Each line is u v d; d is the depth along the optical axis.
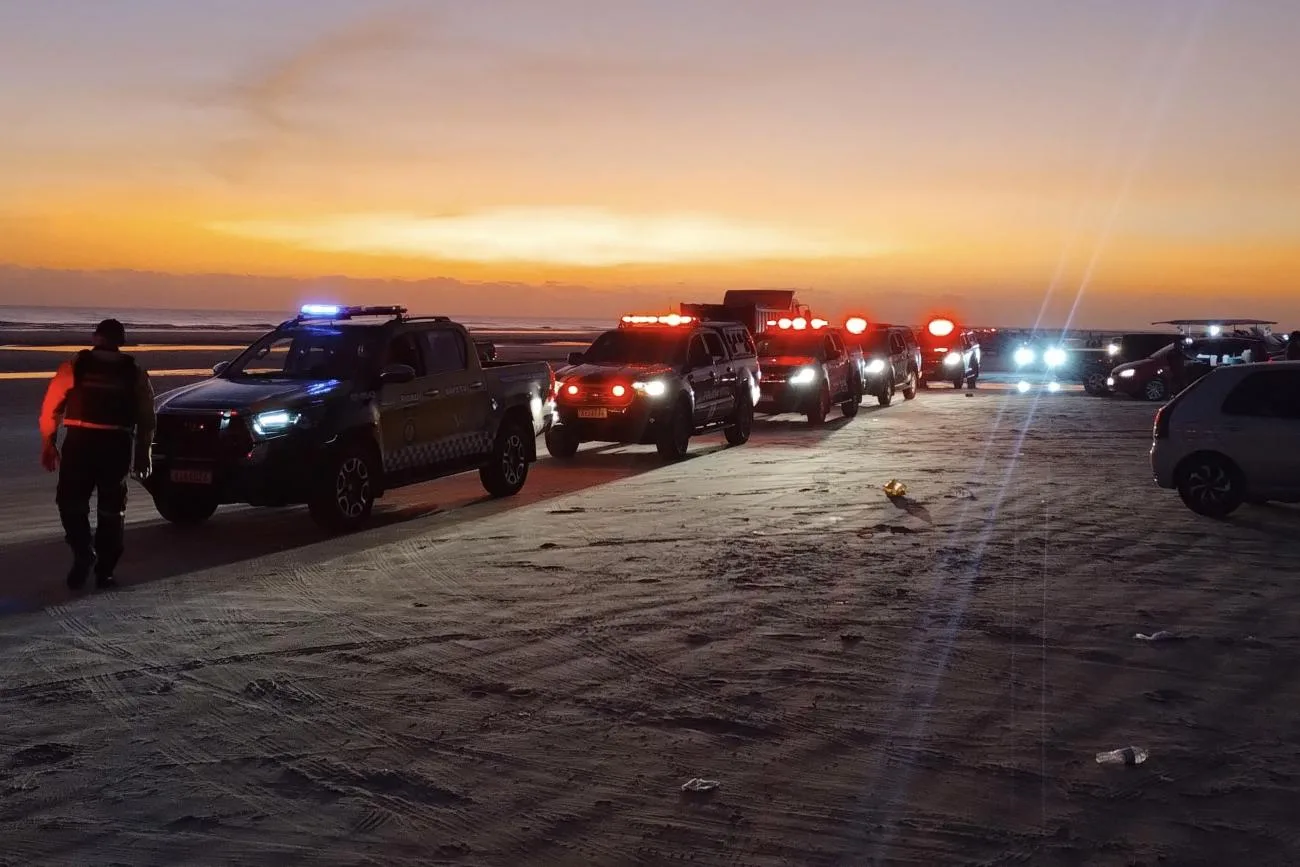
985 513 12.63
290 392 11.59
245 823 4.76
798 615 8.08
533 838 4.61
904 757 5.44
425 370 13.01
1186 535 11.30
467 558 10.20
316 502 11.52
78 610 8.35
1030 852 4.47
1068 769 5.30
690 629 7.72
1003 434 23.06
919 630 7.68
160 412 11.39
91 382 9.07
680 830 4.68
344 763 5.40
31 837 4.62
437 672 6.81
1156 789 5.07
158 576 9.54
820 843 4.55
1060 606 8.34
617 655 7.13
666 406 18.08
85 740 5.71
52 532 11.64
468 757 5.47
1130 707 6.15
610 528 11.70
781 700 6.27
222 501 11.32
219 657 7.13
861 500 13.62
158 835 4.64
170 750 5.58
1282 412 12.28
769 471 16.73
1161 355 35.00
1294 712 6.08
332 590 8.96
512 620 7.98
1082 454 19.08
